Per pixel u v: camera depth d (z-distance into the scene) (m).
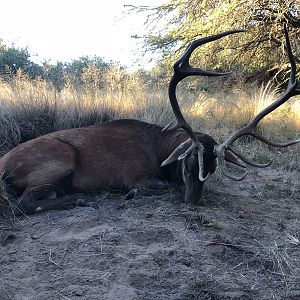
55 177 5.40
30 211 5.16
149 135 6.02
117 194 5.74
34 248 4.33
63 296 3.61
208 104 10.34
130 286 3.75
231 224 4.89
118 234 4.45
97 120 8.09
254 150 8.04
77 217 4.91
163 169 5.91
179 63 4.89
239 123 9.67
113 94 9.02
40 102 7.97
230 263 4.15
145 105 8.71
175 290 3.70
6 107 7.66
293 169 7.34
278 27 13.05
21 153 5.37
